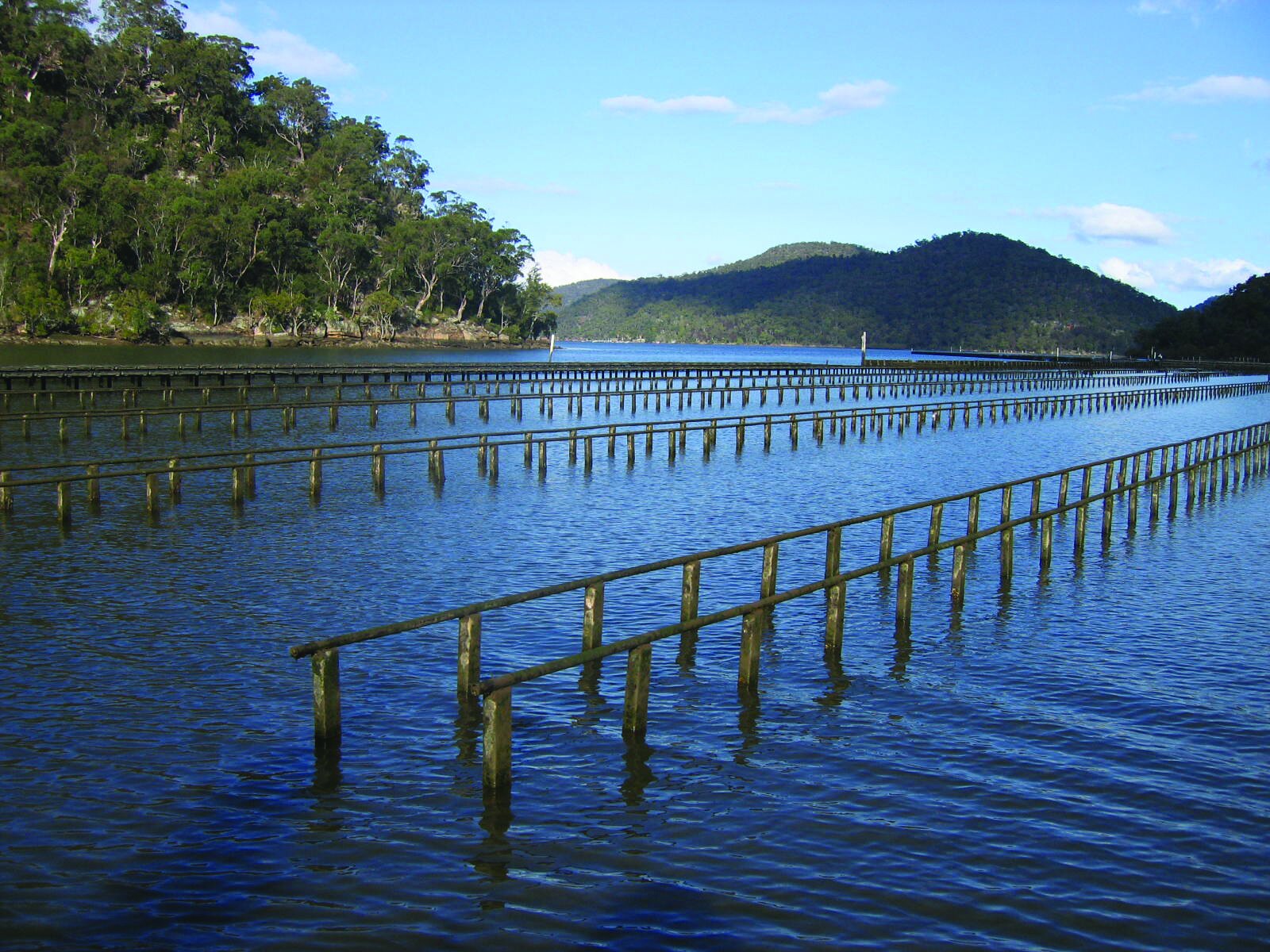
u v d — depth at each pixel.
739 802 11.82
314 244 146.38
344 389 70.81
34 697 14.37
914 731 14.03
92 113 147.62
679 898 9.86
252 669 15.73
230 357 100.00
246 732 13.37
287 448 30.83
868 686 15.80
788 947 9.12
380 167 174.62
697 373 102.31
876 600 20.89
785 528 28.58
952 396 90.06
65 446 40.22
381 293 145.38
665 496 33.88
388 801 11.62
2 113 134.25
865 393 89.81
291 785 11.95
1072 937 9.38
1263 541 28.02
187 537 25.25
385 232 164.38
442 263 158.88
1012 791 12.25
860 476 40.06
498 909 9.60
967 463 45.00
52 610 18.62
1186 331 191.38
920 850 10.81
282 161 162.75
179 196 124.81
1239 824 11.55
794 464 43.19
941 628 19.06
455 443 45.91
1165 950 9.21
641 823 11.28
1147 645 18.23
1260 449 43.22
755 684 15.31
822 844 10.91
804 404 76.38
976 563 24.55
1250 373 148.00
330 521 27.86
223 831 10.88
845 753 13.26
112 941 8.98
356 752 12.86
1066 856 10.77
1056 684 16.09
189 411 42.00
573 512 30.33
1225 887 10.26
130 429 46.16
